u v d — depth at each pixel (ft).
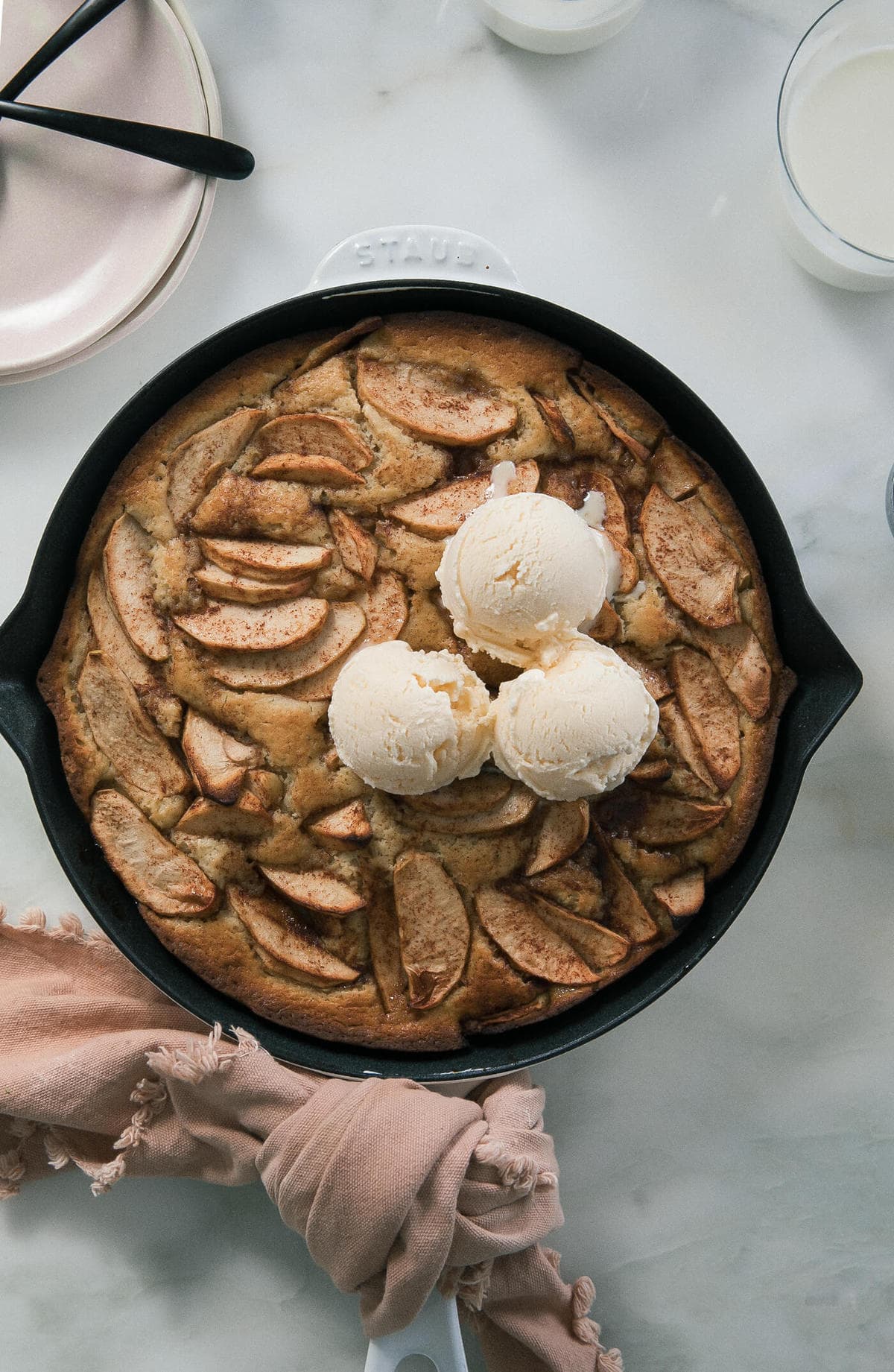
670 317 2.32
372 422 2.12
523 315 2.14
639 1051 2.37
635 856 2.12
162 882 2.11
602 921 2.12
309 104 2.31
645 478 2.15
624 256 2.32
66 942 2.25
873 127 2.25
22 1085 2.16
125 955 2.10
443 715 1.98
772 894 2.36
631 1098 2.37
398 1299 2.14
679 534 2.13
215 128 2.25
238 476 2.12
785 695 2.15
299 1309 2.35
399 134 2.31
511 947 2.10
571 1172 2.37
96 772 2.13
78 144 2.28
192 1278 2.35
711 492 2.15
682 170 2.32
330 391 2.13
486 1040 2.15
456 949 2.11
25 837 2.31
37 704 2.12
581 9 2.21
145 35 2.24
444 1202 2.11
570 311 2.10
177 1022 2.24
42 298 2.31
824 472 2.33
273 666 2.10
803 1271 2.39
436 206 2.31
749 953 2.37
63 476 2.31
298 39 2.31
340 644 2.09
